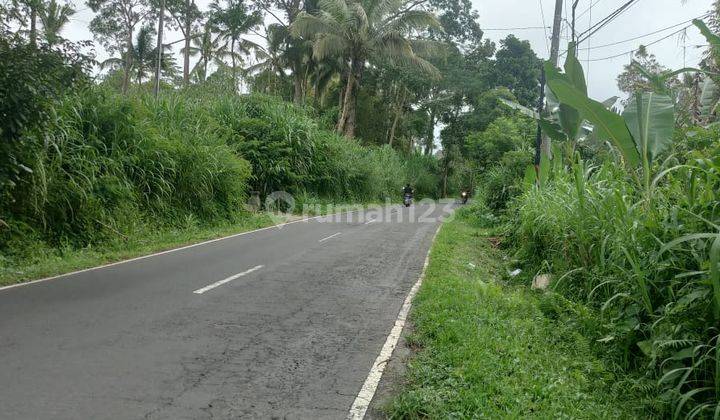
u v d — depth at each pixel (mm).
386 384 4656
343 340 5746
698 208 5230
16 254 9430
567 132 9367
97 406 3875
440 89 47688
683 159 7520
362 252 12305
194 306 6801
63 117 11383
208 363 4863
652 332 5156
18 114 8133
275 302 7230
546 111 10586
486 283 8789
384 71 43844
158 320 6098
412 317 6727
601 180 8383
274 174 22812
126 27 38156
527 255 10727
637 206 6566
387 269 10234
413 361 5121
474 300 7270
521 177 18703
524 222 10945
